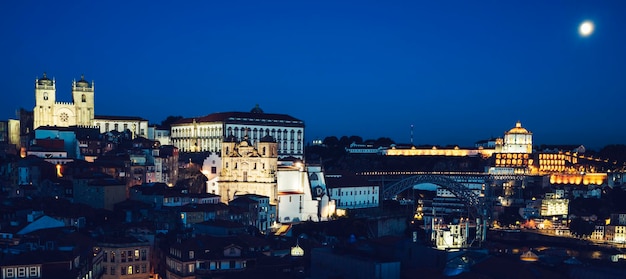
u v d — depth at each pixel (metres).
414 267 168.00
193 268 182.00
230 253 188.75
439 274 153.12
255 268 184.12
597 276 156.62
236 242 195.25
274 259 189.62
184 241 196.25
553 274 157.50
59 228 194.62
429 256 170.00
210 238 195.88
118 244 186.00
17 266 148.50
